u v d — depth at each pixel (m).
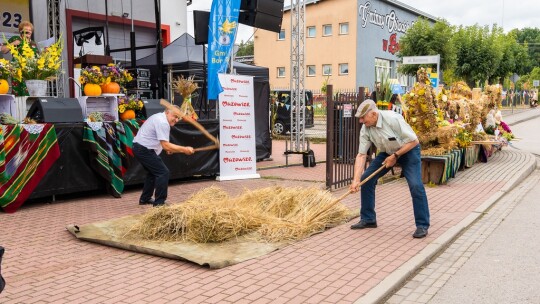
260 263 5.27
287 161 13.08
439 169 9.95
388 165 6.31
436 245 5.90
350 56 38.31
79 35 14.64
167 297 4.38
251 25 11.77
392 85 13.73
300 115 14.60
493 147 14.67
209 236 5.86
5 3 12.92
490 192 9.30
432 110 10.06
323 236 6.31
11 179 7.64
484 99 14.88
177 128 9.95
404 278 4.91
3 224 7.01
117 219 7.02
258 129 13.88
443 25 28.03
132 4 15.91
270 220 6.44
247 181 10.64
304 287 4.59
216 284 4.68
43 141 7.96
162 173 7.63
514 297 4.51
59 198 8.77
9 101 8.62
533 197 9.12
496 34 37.16
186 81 10.31
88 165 8.70
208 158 10.64
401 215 7.46
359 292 4.47
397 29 43.03
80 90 10.47
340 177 9.77
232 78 10.64
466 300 4.45
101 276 4.93
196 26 10.93
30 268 5.19
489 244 6.18
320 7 39.38
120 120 9.45
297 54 13.50
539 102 58.28
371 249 5.76
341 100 9.73
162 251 5.50
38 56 8.96
